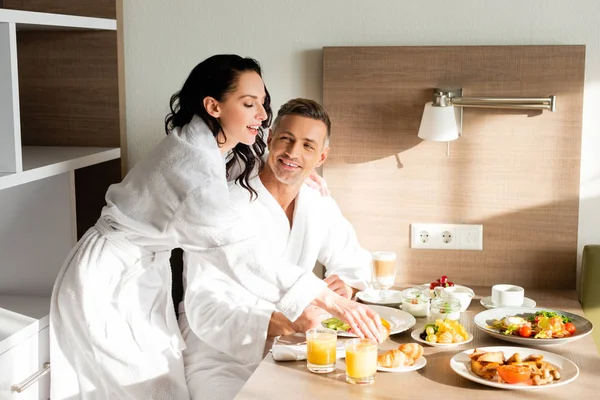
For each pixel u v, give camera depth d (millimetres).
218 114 2082
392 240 2641
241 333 2100
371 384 1705
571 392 1653
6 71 1941
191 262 2256
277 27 2621
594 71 2512
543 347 1916
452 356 1866
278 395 1647
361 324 1896
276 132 2248
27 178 2033
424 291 2387
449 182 2586
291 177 2256
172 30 2664
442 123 2432
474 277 2623
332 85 2580
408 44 2566
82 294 2051
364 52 2553
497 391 1665
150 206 2043
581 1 2482
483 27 2533
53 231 2369
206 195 1982
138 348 2092
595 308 2469
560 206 2551
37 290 2402
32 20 2039
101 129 2664
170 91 2693
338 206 2645
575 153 2518
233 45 2648
